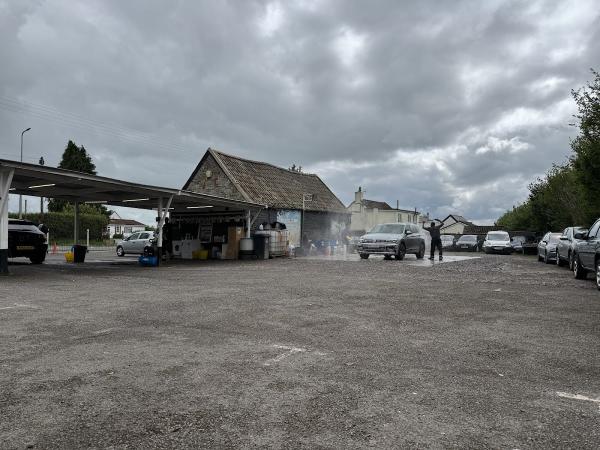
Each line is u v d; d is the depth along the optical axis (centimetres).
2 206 1307
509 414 337
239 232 2291
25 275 1334
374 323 654
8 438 295
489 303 838
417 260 2159
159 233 1809
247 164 3155
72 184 1616
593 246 1168
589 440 297
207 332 591
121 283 1138
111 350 501
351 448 284
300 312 736
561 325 648
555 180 2898
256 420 324
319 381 405
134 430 307
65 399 360
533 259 2556
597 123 1750
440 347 523
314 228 3206
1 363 452
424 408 346
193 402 355
